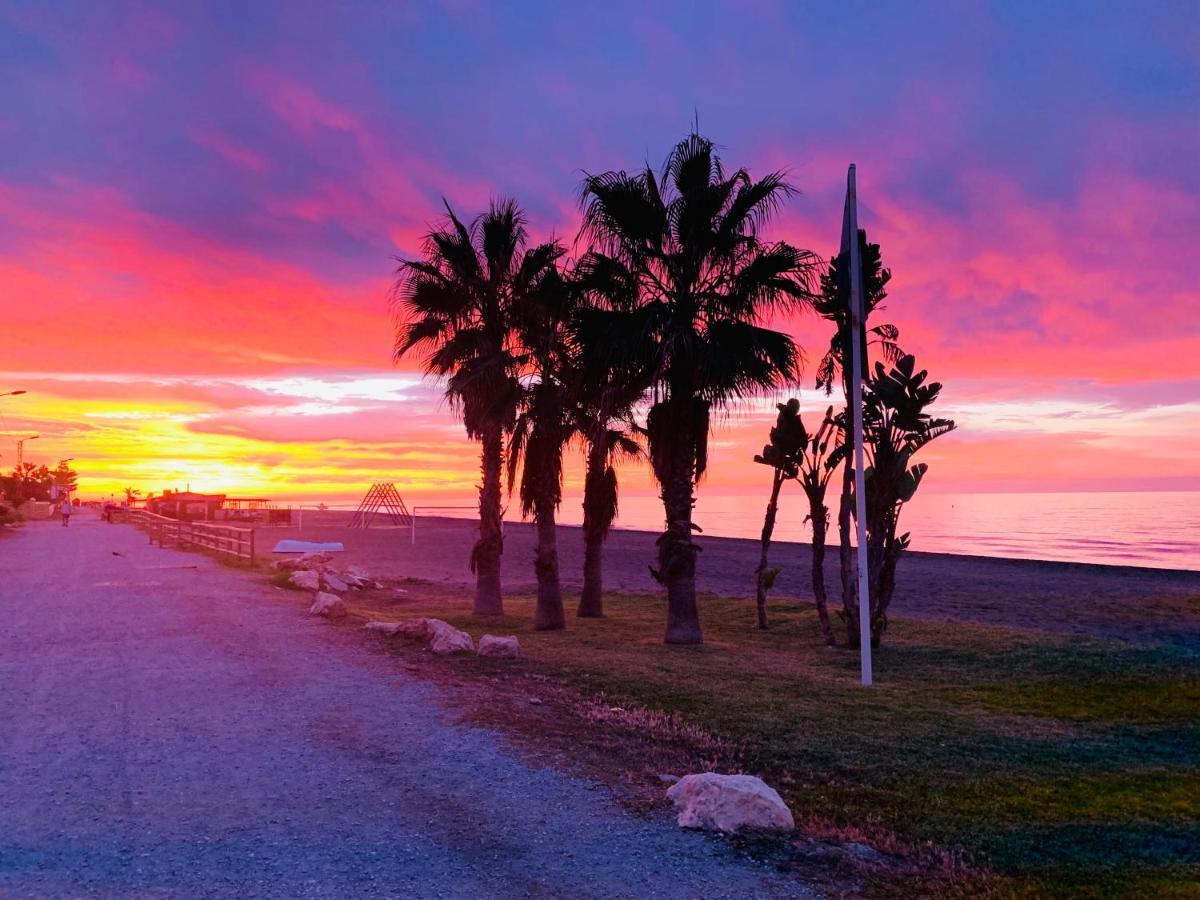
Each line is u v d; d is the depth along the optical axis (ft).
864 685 35.81
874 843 17.65
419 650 40.73
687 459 48.49
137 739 24.52
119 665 35.78
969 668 40.24
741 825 17.88
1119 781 22.29
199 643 41.27
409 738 24.86
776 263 46.29
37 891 14.34
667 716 28.94
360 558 120.98
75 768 21.67
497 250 60.70
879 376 47.19
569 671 37.22
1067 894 15.07
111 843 16.62
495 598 61.82
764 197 46.91
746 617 61.98
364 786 20.43
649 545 168.25
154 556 102.37
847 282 41.04
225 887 14.58
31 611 52.44
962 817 19.44
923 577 102.68
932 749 25.43
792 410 51.29
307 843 16.72
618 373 48.37
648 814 18.66
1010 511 568.82
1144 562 168.04
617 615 63.67
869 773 22.89
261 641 42.09
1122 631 57.67
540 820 18.21
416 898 14.23
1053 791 21.40
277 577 73.51
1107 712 30.96
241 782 20.63
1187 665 40.04
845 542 48.37
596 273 48.11
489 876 15.23
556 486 56.29
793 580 97.14
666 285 49.14
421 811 18.71
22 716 27.17
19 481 354.74
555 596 55.26
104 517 242.78
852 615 47.55
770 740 26.17
